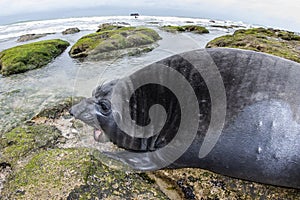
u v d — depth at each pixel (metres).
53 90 6.69
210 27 18.16
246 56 3.23
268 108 2.96
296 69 3.09
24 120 5.29
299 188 3.27
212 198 3.60
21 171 3.79
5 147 4.40
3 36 15.20
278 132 2.94
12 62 8.56
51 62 9.21
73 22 21.80
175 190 3.74
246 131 3.05
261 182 3.38
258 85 3.03
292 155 2.96
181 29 13.91
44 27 18.55
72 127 4.91
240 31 13.23
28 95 6.47
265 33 12.37
